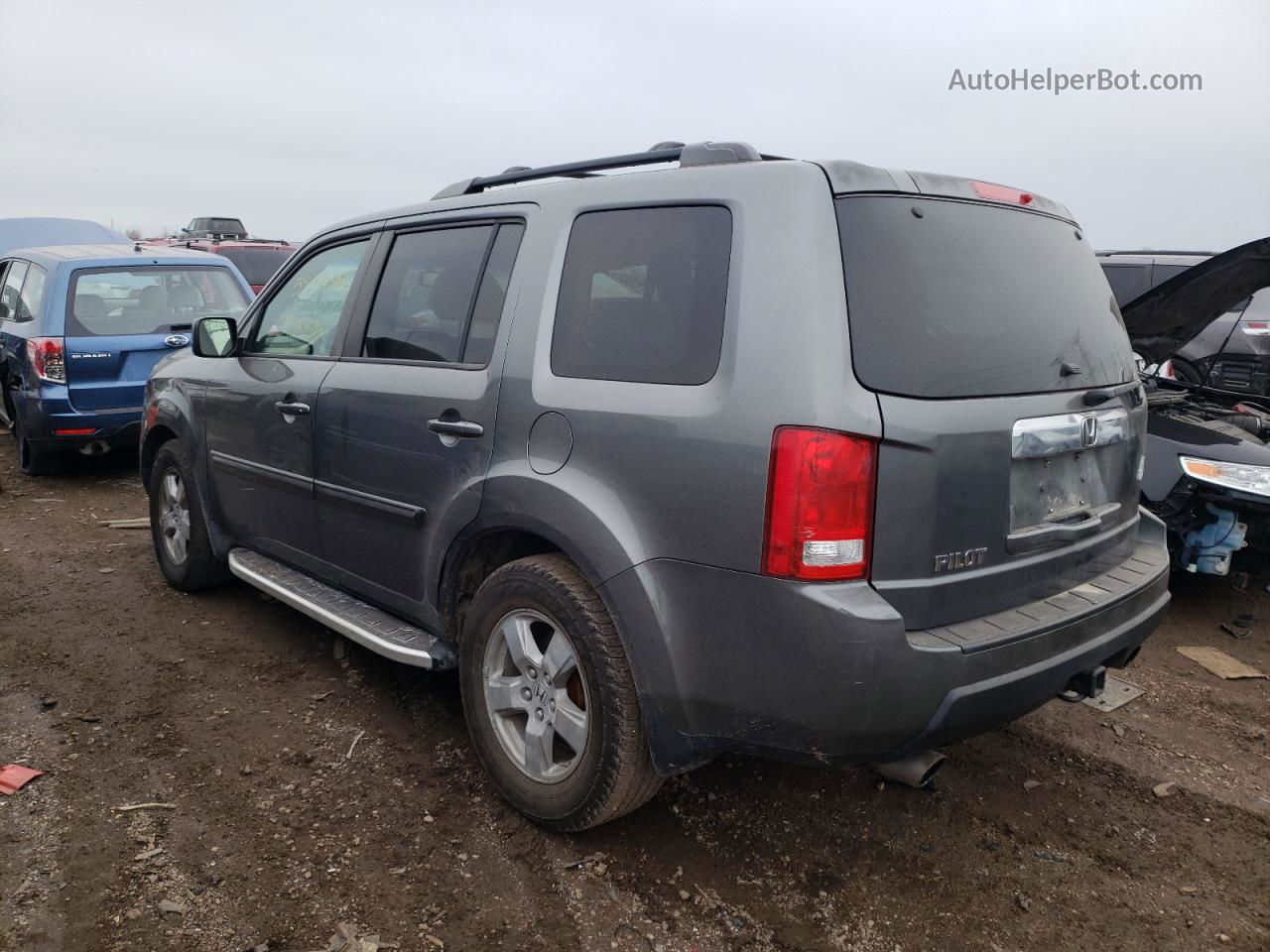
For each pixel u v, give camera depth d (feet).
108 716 12.11
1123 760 11.63
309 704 12.56
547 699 9.43
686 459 7.98
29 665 13.65
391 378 11.16
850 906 8.73
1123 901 8.91
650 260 8.82
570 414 8.95
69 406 24.07
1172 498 15.96
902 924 8.51
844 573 7.41
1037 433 8.55
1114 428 9.75
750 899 8.79
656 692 8.30
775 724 7.74
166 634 14.92
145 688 12.94
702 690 8.04
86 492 25.03
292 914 8.41
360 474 11.60
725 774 10.96
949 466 7.77
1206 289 15.97
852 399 7.38
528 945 8.13
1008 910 8.74
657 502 8.18
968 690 7.65
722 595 7.80
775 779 10.89
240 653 14.23
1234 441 15.79
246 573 14.06
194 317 26.16
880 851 9.59
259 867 9.07
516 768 9.83
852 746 7.57
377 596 11.93
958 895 8.93
